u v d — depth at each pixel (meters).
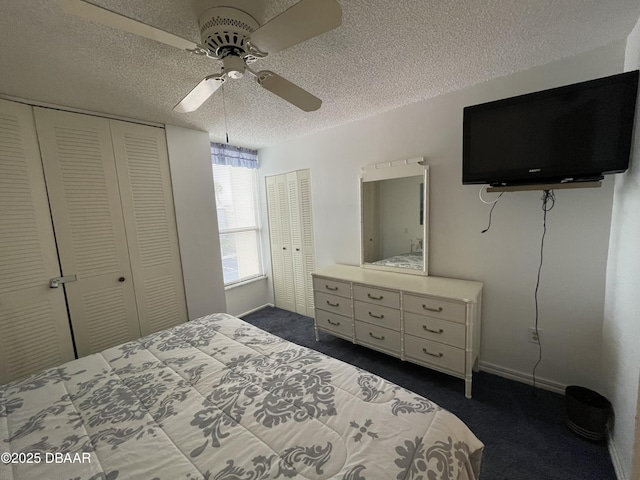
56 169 1.84
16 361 1.72
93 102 1.85
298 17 0.90
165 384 1.15
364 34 1.29
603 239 1.61
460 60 1.58
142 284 2.26
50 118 1.81
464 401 1.80
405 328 2.05
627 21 1.28
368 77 1.74
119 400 1.06
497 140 1.65
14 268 1.70
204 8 1.05
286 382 1.12
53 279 1.84
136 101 1.86
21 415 1.00
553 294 1.79
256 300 3.72
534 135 1.53
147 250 2.28
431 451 0.79
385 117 2.40
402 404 0.98
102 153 2.03
